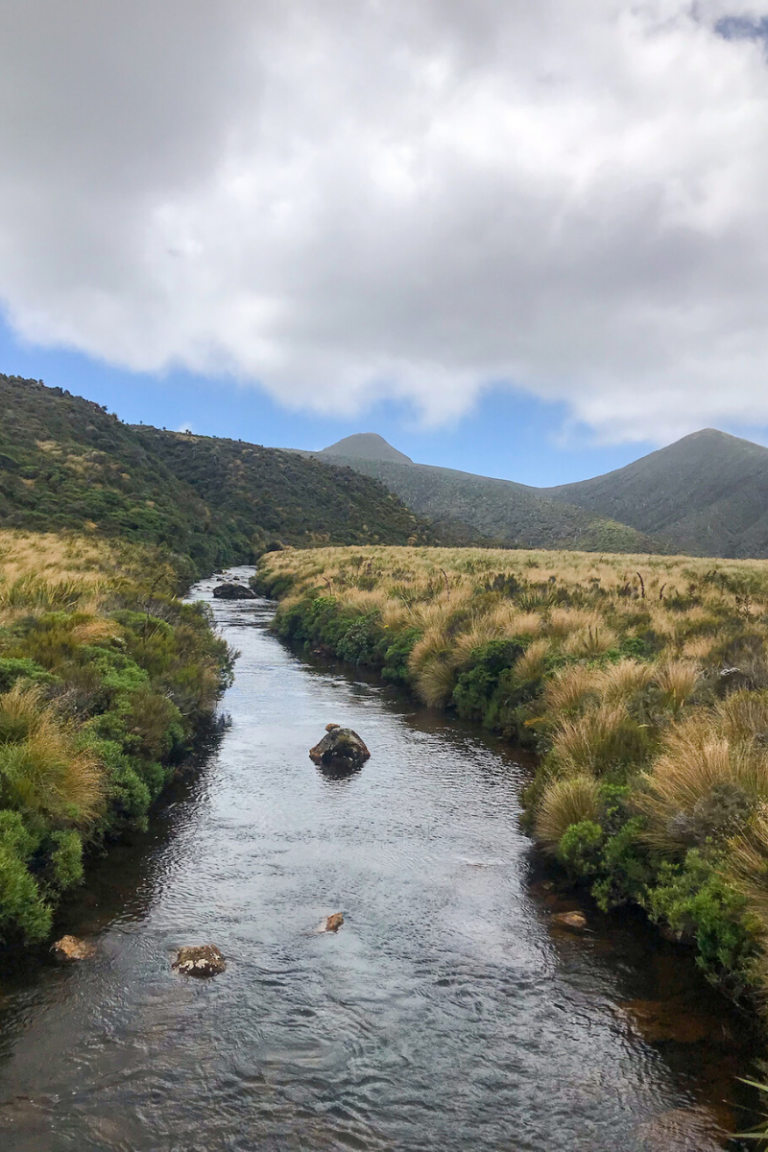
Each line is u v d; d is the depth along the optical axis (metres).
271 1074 3.87
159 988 4.57
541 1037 4.23
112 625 11.15
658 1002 4.58
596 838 6.14
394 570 31.02
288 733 11.04
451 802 8.19
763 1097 3.72
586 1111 3.66
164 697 9.40
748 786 5.62
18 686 7.11
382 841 7.07
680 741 6.70
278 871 6.34
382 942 5.24
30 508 42.62
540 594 18.66
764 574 26.42
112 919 5.41
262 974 4.78
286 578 34.88
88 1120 3.49
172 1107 3.61
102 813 6.59
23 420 64.19
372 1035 4.21
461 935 5.37
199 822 7.40
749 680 8.94
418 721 11.95
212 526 61.75
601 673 10.02
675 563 35.50
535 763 9.64
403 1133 3.51
